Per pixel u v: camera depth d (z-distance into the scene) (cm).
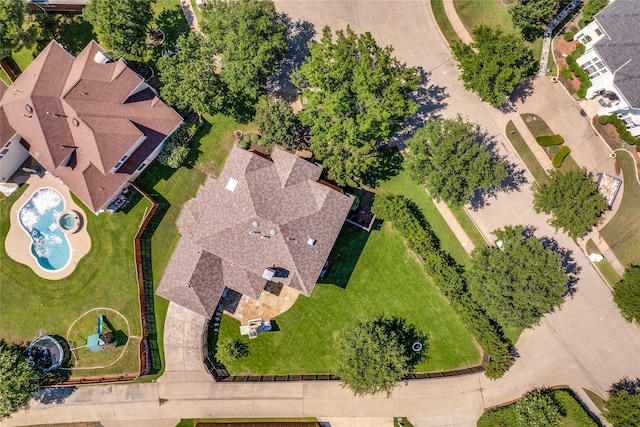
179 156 5509
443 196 5084
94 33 5691
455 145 4984
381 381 5241
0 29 5038
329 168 5253
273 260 5156
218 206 5172
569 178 5106
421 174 5128
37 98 5012
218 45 5122
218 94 5316
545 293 4928
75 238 5728
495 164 4991
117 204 5656
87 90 5075
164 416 5781
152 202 5619
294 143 5475
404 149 5656
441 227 5691
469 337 5744
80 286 5747
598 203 5012
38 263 5744
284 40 5141
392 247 5681
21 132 5241
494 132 5694
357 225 5641
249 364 5759
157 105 5369
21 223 5741
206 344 5716
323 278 5691
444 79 5672
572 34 5547
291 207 5109
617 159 5659
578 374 5759
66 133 5194
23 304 5741
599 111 5594
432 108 5688
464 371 5738
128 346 5747
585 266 5741
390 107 4878
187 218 5447
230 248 5169
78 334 5741
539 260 4947
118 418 5781
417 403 5762
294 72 5156
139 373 5659
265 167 5175
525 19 5253
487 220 5691
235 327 5741
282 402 5766
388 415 5762
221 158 5684
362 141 5134
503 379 5781
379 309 5719
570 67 5588
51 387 5731
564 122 5666
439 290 5666
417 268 5684
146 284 5709
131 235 5716
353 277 5700
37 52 5697
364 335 5284
